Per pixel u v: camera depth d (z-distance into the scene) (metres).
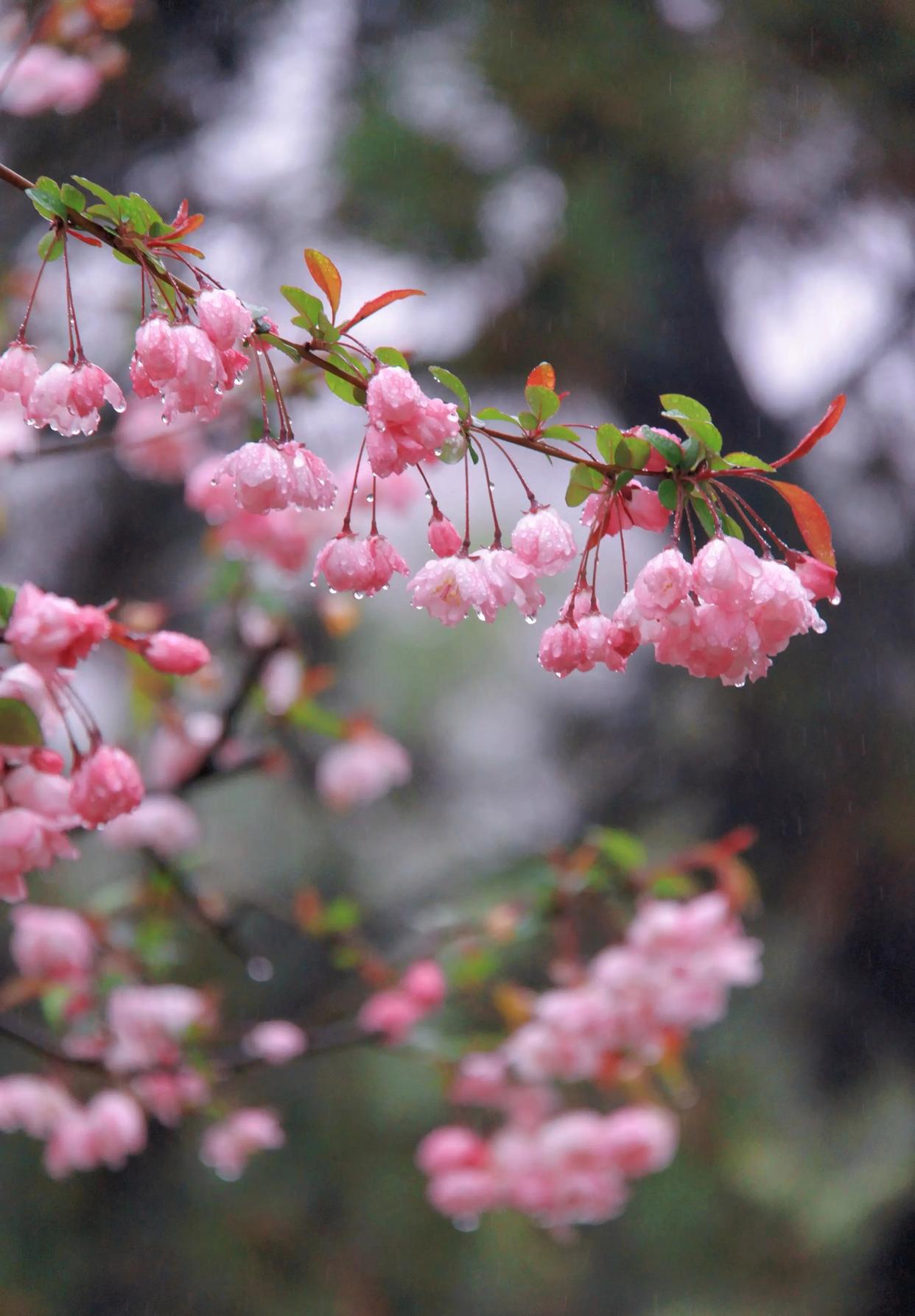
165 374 1.95
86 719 2.30
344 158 7.87
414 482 4.80
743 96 8.08
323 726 5.00
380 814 9.27
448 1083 5.02
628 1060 4.85
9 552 8.61
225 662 5.26
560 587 8.38
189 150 8.36
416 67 8.16
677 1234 8.59
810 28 8.38
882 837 9.02
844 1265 8.48
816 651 9.16
